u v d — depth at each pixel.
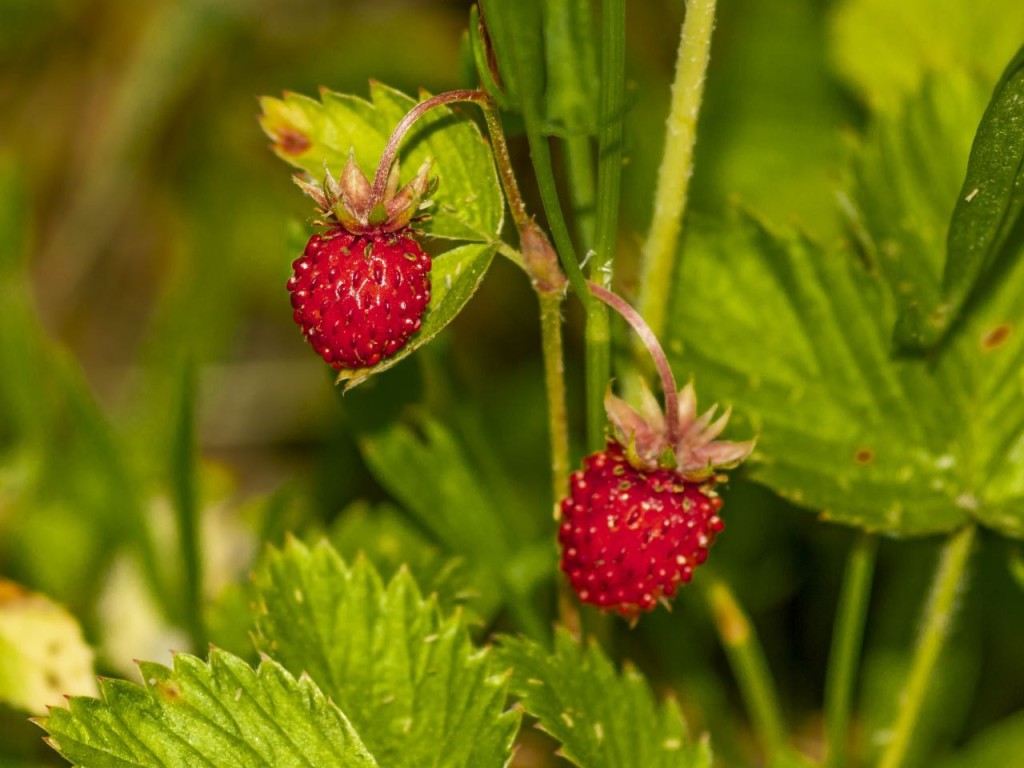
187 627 0.29
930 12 0.32
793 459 0.27
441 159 0.25
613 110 0.24
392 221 0.24
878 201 0.28
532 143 0.24
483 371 0.40
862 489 0.27
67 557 0.32
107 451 0.30
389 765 0.25
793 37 0.35
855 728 0.31
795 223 0.27
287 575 0.25
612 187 0.24
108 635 0.31
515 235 0.30
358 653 0.25
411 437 0.29
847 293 0.27
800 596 0.32
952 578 0.27
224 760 0.24
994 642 0.31
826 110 0.35
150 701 0.24
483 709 0.25
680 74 0.25
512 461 0.36
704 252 0.27
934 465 0.27
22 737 0.29
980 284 0.27
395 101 0.25
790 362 0.27
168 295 0.39
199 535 0.28
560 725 0.25
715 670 0.32
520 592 0.29
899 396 0.27
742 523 0.32
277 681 0.24
